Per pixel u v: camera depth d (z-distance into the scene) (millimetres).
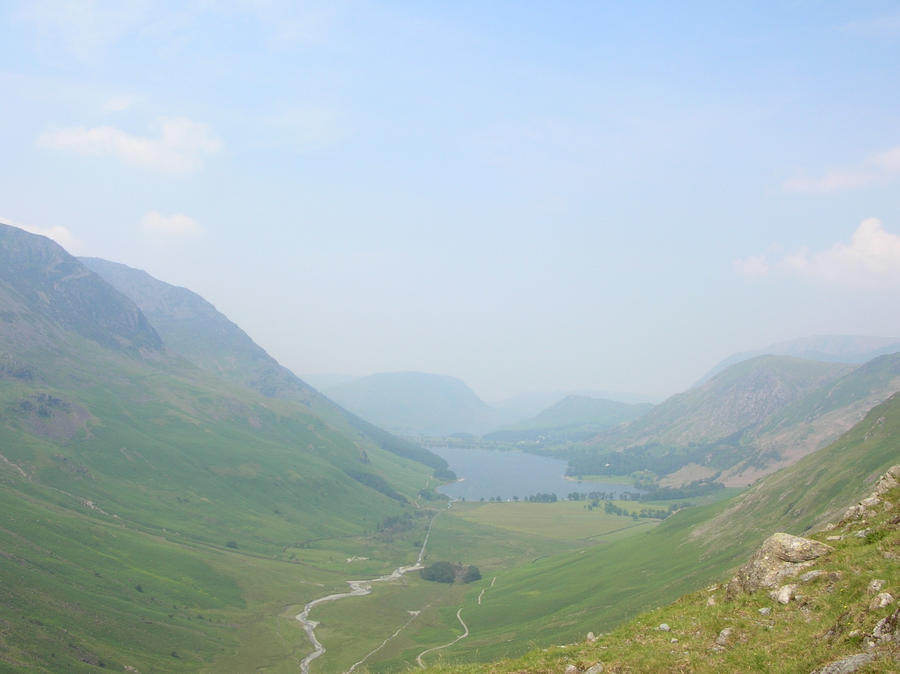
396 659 154250
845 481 139625
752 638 26922
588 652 30906
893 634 21719
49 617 155000
